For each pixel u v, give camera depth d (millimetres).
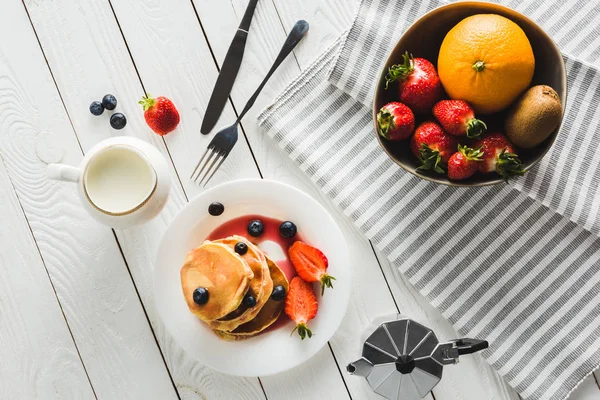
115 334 951
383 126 795
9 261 948
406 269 918
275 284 900
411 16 873
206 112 924
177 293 914
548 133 776
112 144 858
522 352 914
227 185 893
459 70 770
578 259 906
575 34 881
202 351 910
